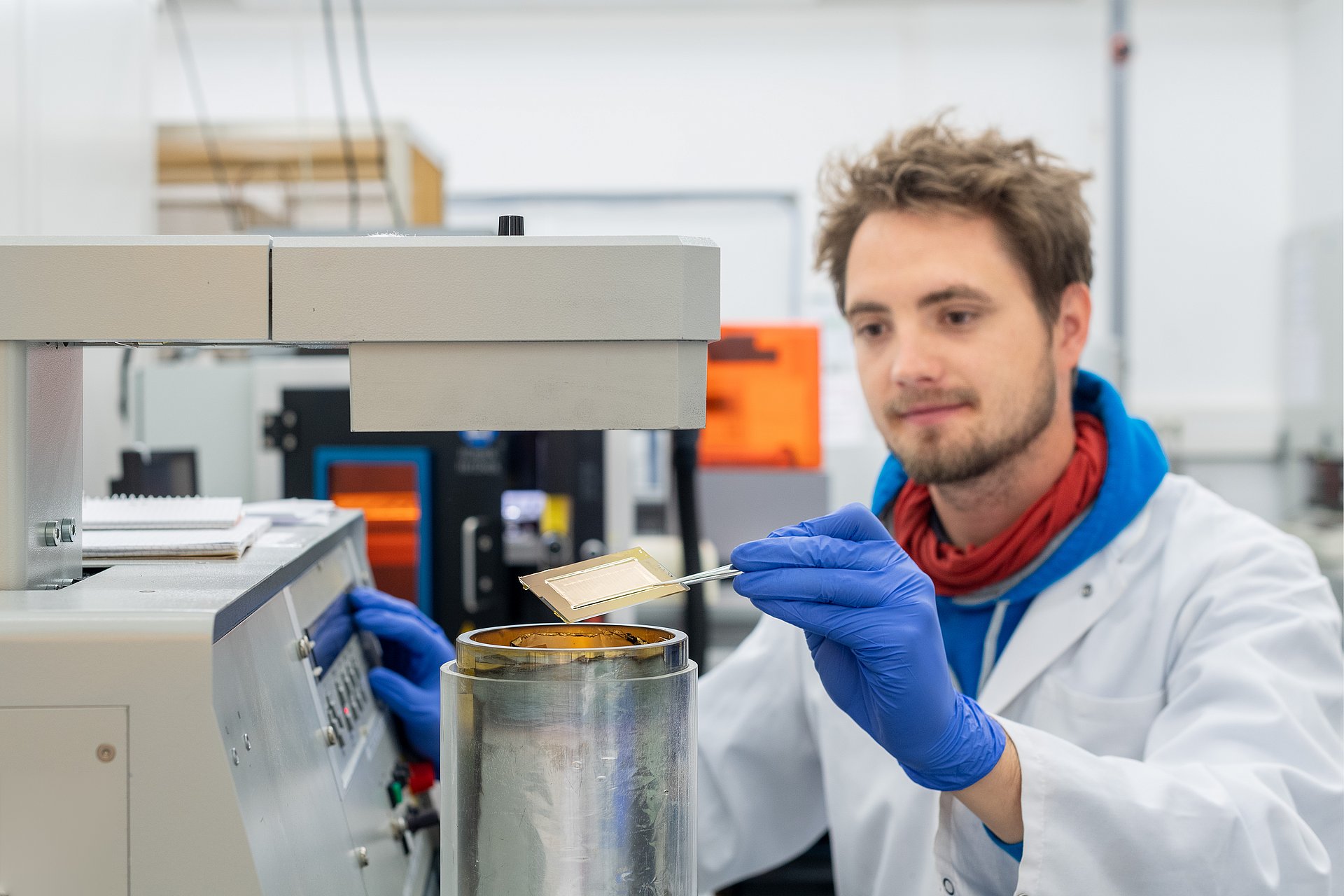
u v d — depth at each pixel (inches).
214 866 20.2
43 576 25.2
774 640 51.4
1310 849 32.2
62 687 20.1
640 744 22.4
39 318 23.3
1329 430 168.1
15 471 24.0
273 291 23.4
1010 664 42.6
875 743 45.8
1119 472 42.8
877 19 186.2
